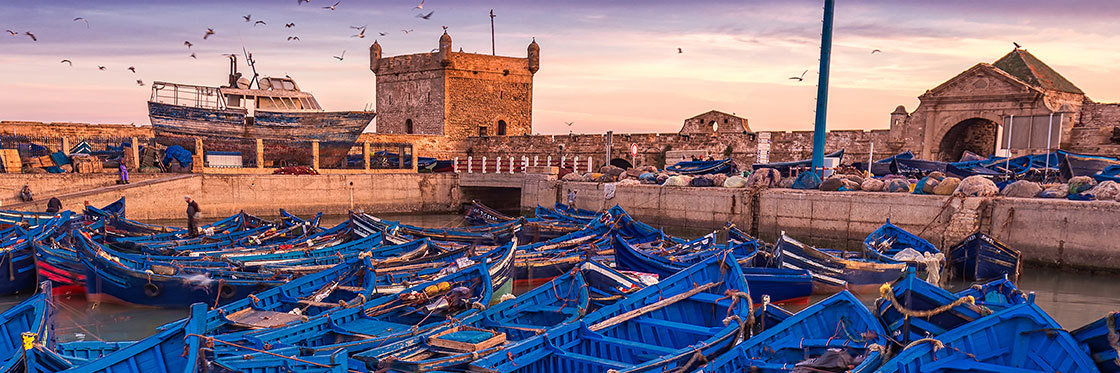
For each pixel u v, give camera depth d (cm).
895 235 2245
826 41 3005
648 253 1872
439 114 5875
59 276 1733
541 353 1025
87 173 3628
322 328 1233
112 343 1109
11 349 1047
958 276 2097
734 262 1445
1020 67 3859
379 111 6494
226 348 1047
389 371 949
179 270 1619
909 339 990
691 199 3297
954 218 2516
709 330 1137
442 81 5809
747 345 1034
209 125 4425
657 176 3638
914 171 3412
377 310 1334
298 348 1038
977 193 2525
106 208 2903
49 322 1070
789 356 1059
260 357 990
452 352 1020
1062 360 927
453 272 1538
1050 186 2594
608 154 4306
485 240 2328
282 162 4619
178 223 3700
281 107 4644
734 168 3797
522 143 5472
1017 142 2881
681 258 1892
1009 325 977
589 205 3778
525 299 1352
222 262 1781
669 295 1345
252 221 2620
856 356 988
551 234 2475
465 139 5809
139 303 1644
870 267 1831
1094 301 1847
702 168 3909
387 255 2002
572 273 1438
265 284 1612
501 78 6109
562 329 1095
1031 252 2373
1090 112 3800
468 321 1219
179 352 936
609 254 2031
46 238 1941
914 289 988
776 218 3017
